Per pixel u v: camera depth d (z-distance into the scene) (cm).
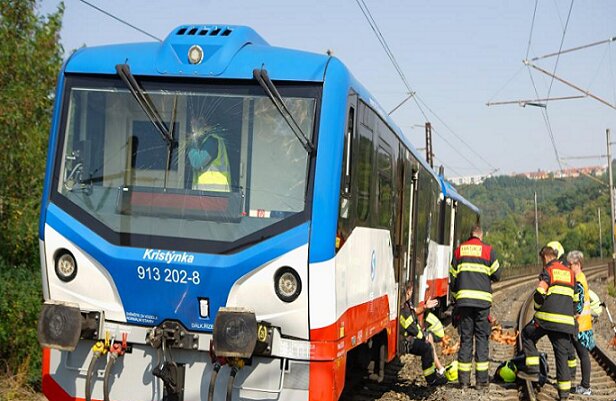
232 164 782
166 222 775
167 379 760
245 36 826
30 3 1160
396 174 1152
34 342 1015
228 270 751
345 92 796
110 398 783
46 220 793
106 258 771
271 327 752
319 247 754
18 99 1064
